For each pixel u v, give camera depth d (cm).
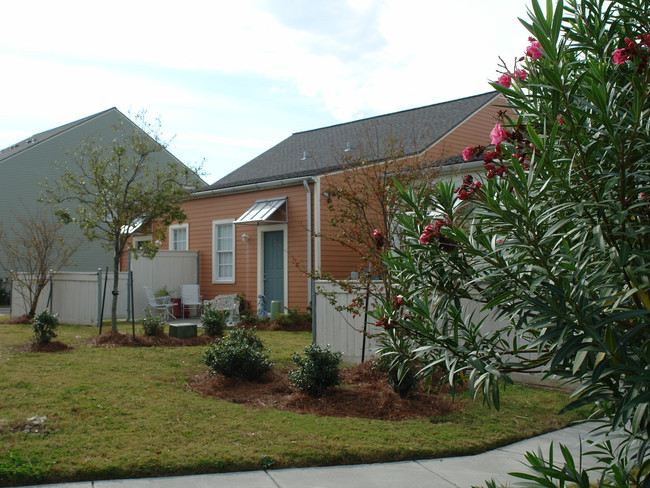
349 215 909
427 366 309
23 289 1780
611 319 232
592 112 254
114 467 472
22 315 1717
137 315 1744
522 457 538
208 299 1908
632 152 256
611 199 261
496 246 282
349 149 1772
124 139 1320
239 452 516
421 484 463
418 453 537
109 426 584
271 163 2134
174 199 1266
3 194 2777
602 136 264
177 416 627
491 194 276
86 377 808
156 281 1817
